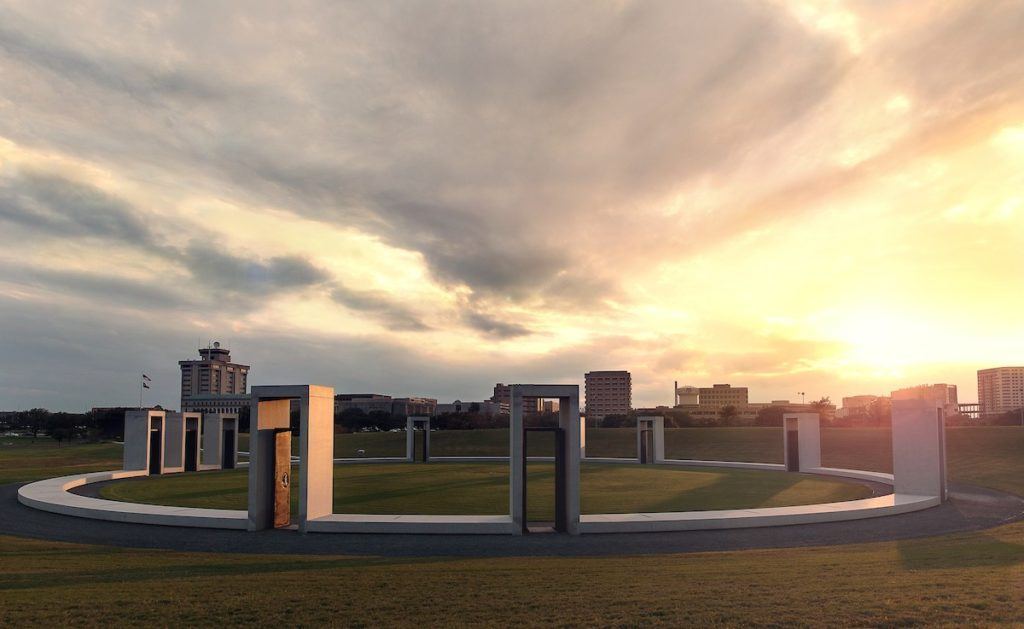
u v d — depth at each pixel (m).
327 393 25.11
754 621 10.02
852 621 9.83
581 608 11.12
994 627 9.24
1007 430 53.47
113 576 14.85
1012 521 25.11
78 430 107.31
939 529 23.28
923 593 11.38
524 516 23.05
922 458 31.05
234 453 54.94
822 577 13.40
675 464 55.16
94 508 26.36
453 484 37.62
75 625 10.29
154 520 24.78
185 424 50.66
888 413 113.62
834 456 56.19
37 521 25.48
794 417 47.47
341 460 60.16
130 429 46.59
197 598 12.12
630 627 9.98
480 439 76.44
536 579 13.90
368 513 27.14
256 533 22.98
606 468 50.59
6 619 10.59
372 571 15.50
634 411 176.88
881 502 27.89
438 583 13.51
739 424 112.00
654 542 20.92
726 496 32.66
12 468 51.00
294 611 11.16
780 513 24.70
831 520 25.02
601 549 19.72
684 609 10.84
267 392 23.95
